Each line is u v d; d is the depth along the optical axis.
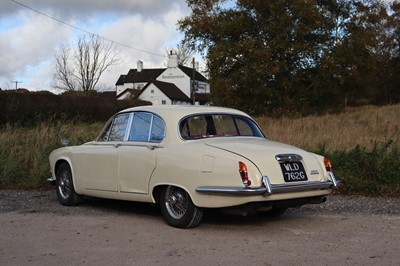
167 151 6.53
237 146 6.27
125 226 6.68
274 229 6.51
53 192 10.06
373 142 12.15
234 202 5.84
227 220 7.11
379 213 7.64
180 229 6.46
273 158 6.09
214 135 6.89
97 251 5.41
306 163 6.40
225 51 30.22
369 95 40.84
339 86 33.75
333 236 6.08
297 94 32.22
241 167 5.80
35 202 8.79
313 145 12.50
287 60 31.20
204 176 6.04
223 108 7.42
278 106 31.59
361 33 33.41
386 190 9.50
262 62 29.72
